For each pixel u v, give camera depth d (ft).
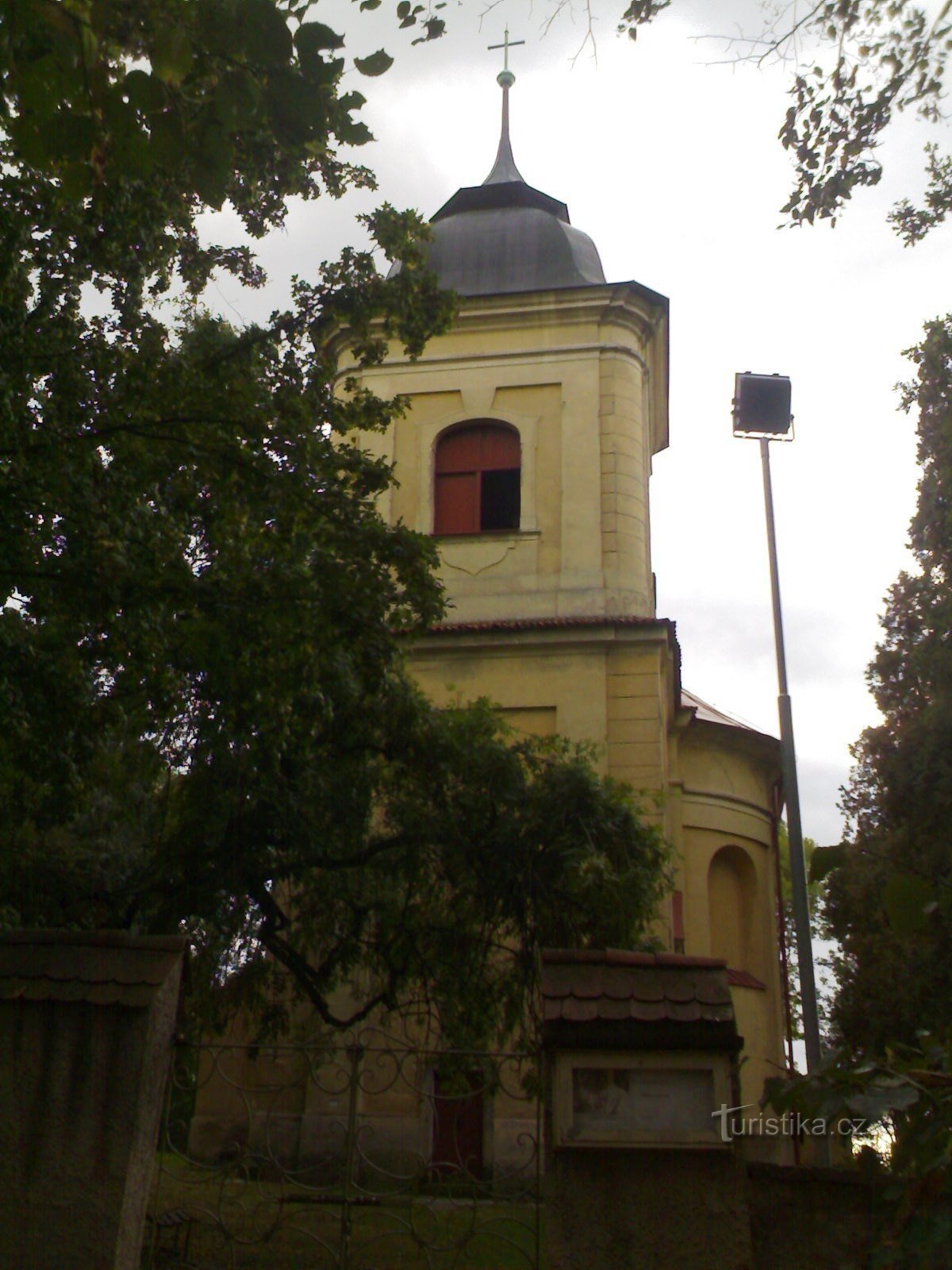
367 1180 56.54
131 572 35.01
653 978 21.50
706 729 77.82
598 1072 20.49
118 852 49.34
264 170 39.58
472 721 50.55
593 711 66.39
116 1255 19.17
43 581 34.94
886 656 76.48
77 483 34.30
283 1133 58.75
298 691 39.55
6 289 33.30
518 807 48.52
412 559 39.09
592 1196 19.85
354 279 41.78
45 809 39.34
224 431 36.55
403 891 51.29
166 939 21.57
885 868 66.33
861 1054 13.25
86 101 17.92
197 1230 31.35
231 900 49.21
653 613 75.51
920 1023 66.33
